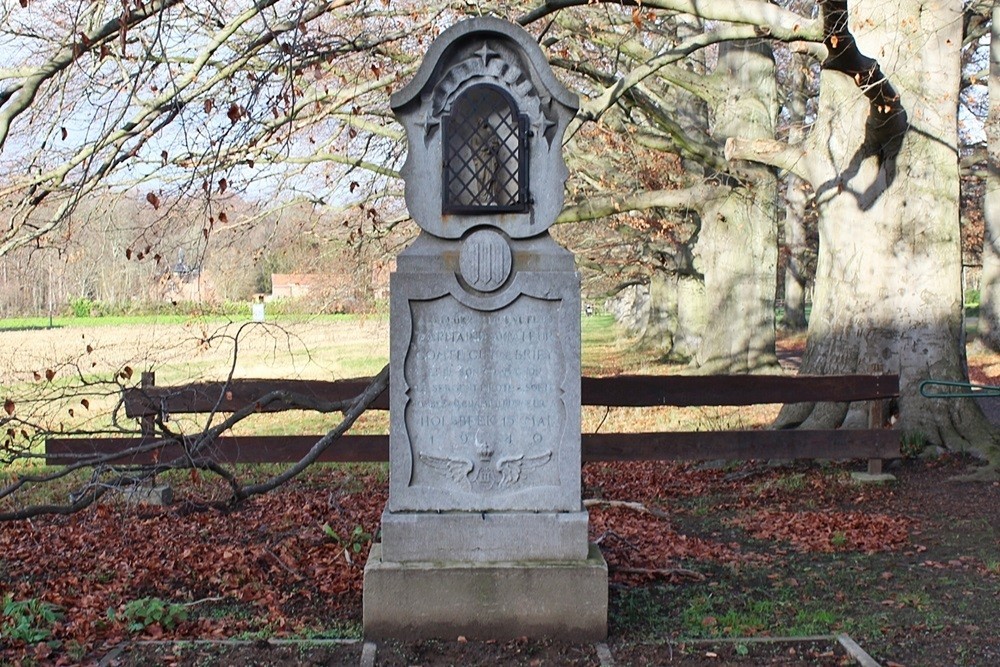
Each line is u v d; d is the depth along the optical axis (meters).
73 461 9.78
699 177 21.67
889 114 11.05
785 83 30.11
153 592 7.32
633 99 15.60
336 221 19.62
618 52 15.30
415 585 6.09
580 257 28.56
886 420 11.43
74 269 11.62
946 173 11.97
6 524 9.43
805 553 8.42
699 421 18.11
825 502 10.45
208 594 7.30
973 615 6.57
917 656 5.82
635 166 18.45
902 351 11.94
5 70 8.81
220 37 8.81
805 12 19.17
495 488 6.27
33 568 7.94
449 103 6.27
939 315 11.91
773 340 20.78
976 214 35.97
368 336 24.50
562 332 6.25
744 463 12.61
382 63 12.31
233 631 6.38
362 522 9.57
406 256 6.25
